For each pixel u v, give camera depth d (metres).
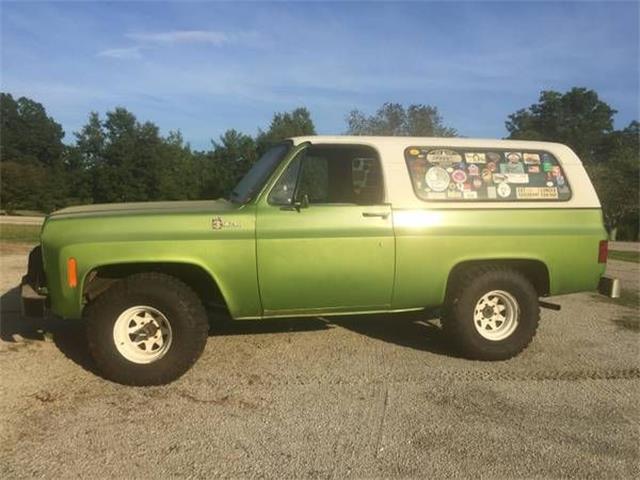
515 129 78.94
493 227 5.67
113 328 5.00
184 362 5.06
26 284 5.32
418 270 5.56
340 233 5.37
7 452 3.94
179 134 49.72
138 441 4.11
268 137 33.66
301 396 4.88
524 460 3.93
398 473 3.75
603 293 6.02
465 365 5.66
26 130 84.62
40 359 5.59
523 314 5.76
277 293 5.33
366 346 6.15
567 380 5.32
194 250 5.12
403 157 5.62
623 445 4.14
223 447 4.04
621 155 35.59
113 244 5.00
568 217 5.87
